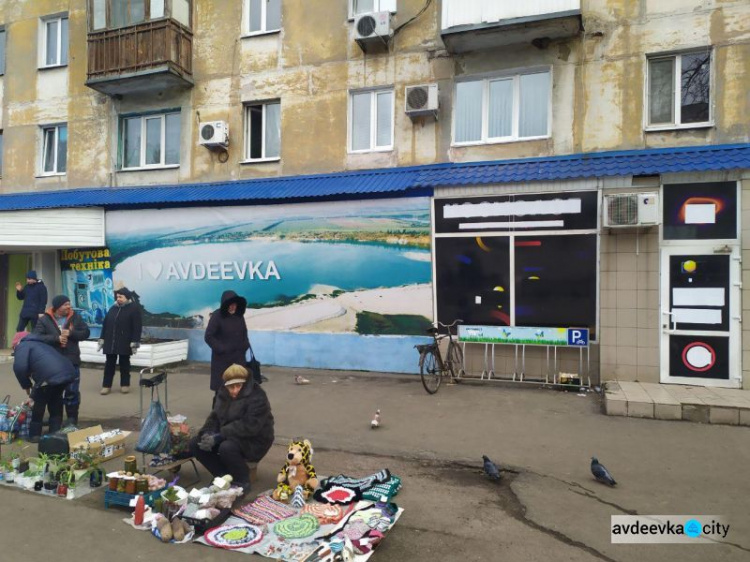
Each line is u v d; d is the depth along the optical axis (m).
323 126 10.52
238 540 3.69
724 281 7.54
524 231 8.55
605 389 7.35
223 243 10.50
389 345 9.38
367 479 4.64
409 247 9.25
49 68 12.89
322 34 10.58
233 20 11.26
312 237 9.88
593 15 8.86
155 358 9.93
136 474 4.42
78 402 6.44
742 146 7.96
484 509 4.22
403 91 9.98
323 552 3.47
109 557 3.55
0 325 13.02
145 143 12.15
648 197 7.55
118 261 11.37
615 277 7.97
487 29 8.77
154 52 10.99
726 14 8.23
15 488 4.68
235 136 11.17
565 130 8.98
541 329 8.18
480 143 9.49
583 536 3.78
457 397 7.66
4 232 11.38
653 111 8.74
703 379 7.60
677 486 4.61
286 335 10.03
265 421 4.55
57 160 13.06
